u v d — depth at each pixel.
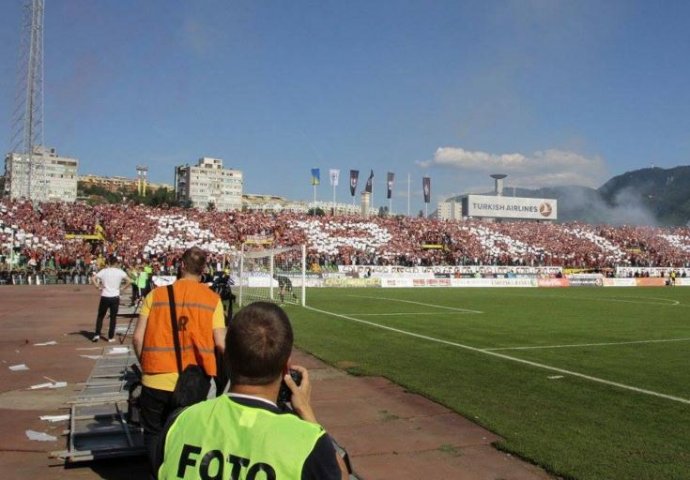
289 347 2.36
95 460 5.87
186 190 189.50
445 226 69.88
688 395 9.30
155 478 2.27
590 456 6.18
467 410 8.02
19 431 7.03
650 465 5.92
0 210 49.62
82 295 31.81
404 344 14.72
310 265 53.50
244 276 38.94
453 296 36.62
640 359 12.89
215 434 2.17
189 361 4.82
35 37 61.12
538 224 76.62
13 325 18.00
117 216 54.97
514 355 13.21
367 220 67.25
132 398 5.27
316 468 2.07
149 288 22.31
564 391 9.48
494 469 5.84
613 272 63.97
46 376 10.40
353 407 8.23
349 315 22.69
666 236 79.44
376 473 5.68
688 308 28.44
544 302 31.94
